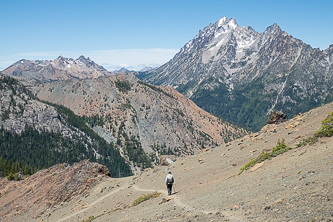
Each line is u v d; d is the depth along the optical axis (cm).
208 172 4259
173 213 2609
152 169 6341
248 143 5166
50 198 6500
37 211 6362
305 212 1642
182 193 3475
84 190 6247
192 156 6203
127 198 4456
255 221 1777
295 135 4275
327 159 2508
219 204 2417
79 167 6988
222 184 3216
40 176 8594
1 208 7612
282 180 2436
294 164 2822
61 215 5244
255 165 3425
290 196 1973
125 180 5956
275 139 4612
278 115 6191
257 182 2711
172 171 5231
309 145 3388
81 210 5016
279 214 1745
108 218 3606
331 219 1446
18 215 6725
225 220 1945
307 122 4797
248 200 2244
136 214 3194
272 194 2167
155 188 4456
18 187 8638
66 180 6825
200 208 2489
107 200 4906
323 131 3475
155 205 3328
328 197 1723
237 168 3875
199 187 3509
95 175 6681
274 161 3316
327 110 4844
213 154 5494
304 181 2170
